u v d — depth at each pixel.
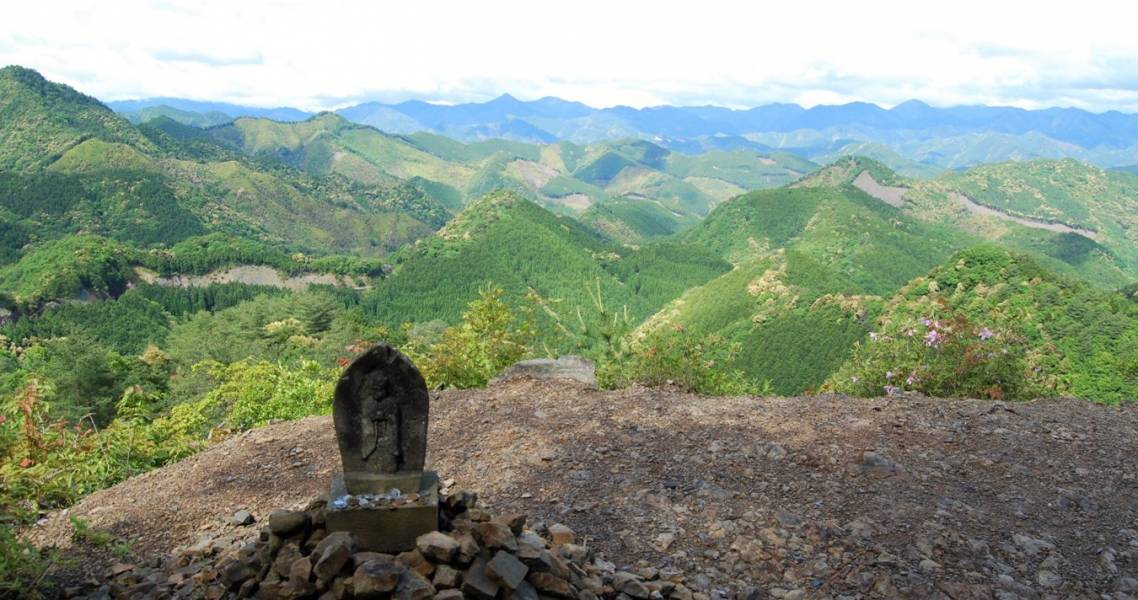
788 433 6.68
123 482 6.51
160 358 54.84
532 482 5.75
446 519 3.90
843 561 4.57
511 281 148.25
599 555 4.64
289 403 9.37
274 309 77.06
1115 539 4.80
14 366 48.25
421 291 143.25
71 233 179.12
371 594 3.28
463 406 7.88
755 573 4.50
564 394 8.14
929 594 4.21
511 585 3.47
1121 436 6.54
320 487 5.88
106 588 4.27
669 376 9.19
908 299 69.56
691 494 5.46
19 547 4.15
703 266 181.38
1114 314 44.88
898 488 5.52
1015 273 61.38
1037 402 7.66
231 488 6.02
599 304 10.55
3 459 7.21
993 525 4.97
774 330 79.88
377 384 3.93
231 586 3.76
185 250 145.62
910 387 8.84
